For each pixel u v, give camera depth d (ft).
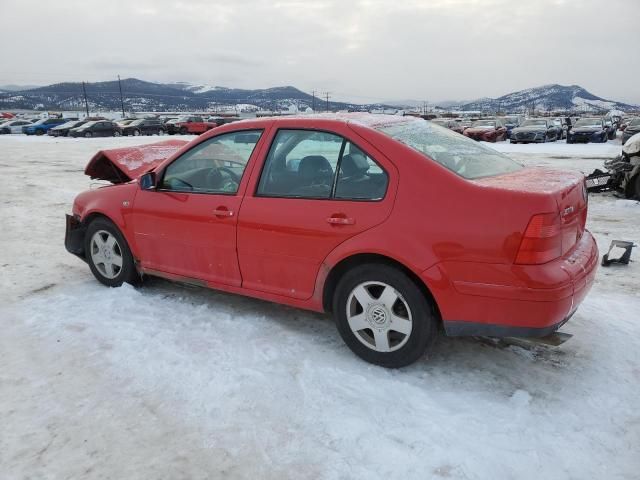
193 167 13.55
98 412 9.60
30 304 14.75
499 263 9.35
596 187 33.45
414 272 10.02
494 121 118.42
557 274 9.23
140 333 12.69
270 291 12.30
